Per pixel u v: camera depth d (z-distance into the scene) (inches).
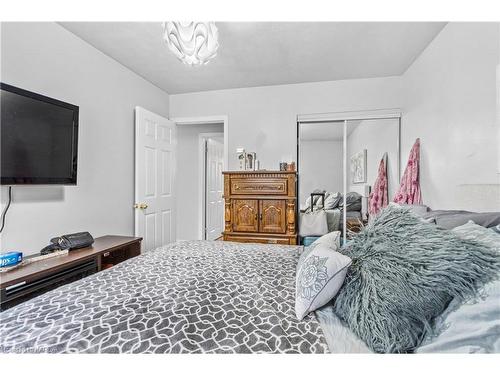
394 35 87.7
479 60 64.9
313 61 107.5
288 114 132.4
